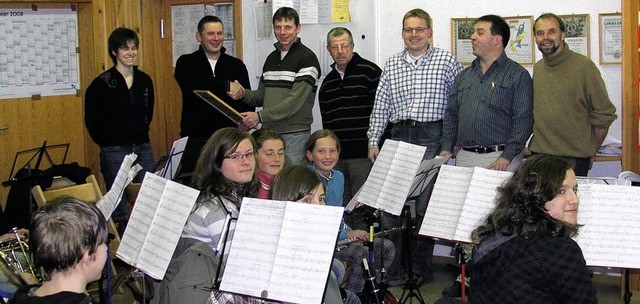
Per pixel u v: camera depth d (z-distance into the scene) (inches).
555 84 175.6
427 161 153.4
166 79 264.2
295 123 206.5
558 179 101.1
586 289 98.0
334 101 206.5
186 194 113.7
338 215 101.9
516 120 176.1
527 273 98.7
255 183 133.9
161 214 115.3
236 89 207.2
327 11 231.3
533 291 98.7
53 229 83.1
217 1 253.3
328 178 168.9
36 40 225.8
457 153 185.5
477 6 212.2
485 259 102.5
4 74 217.0
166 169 152.1
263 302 108.8
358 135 204.7
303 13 235.0
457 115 186.9
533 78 179.9
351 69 204.7
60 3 231.5
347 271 162.6
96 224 86.0
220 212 120.4
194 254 113.5
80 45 239.0
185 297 110.4
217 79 212.7
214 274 111.9
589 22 202.1
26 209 179.6
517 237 101.0
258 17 245.0
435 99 190.5
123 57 207.8
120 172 132.6
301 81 202.1
